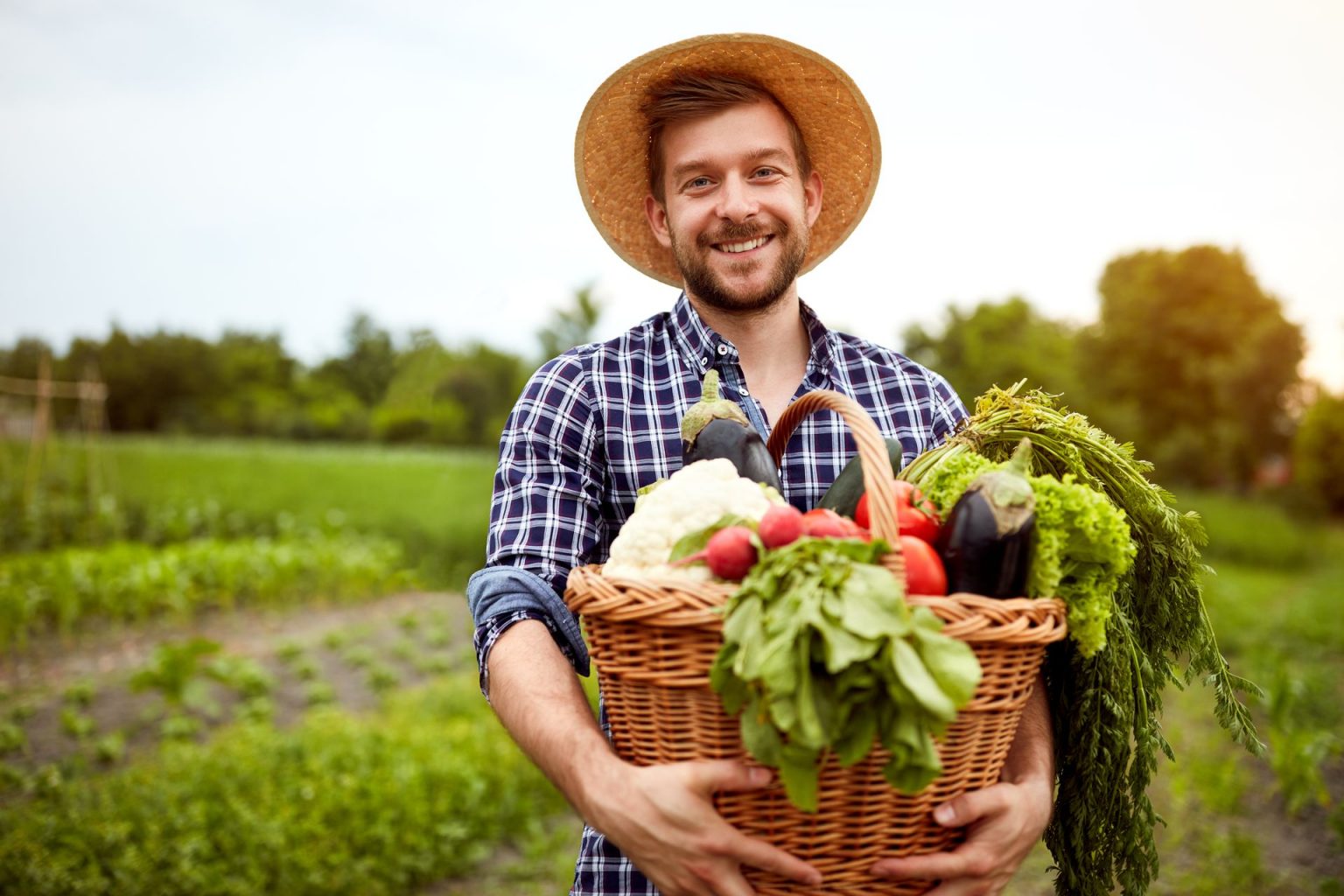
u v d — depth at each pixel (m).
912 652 1.25
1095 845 1.79
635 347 2.12
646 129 2.24
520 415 2.01
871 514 1.40
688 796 1.36
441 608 12.38
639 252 2.46
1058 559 1.51
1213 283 41.59
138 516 16.11
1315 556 23.75
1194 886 4.75
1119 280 45.31
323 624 11.32
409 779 5.78
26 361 46.75
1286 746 5.89
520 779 6.36
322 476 23.83
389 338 49.75
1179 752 6.70
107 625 10.77
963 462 1.70
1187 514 1.84
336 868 4.91
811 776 1.30
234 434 45.34
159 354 50.84
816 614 1.25
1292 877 4.94
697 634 1.37
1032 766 1.65
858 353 2.18
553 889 5.18
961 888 1.45
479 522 16.95
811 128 2.26
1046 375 37.31
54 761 6.67
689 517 1.54
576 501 1.95
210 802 5.44
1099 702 1.77
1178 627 1.88
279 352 55.72
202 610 11.76
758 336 2.11
